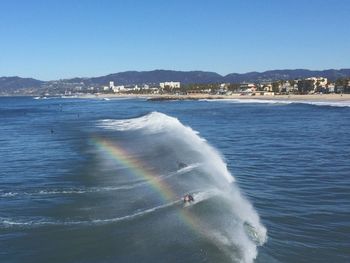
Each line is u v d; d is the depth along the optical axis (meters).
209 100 196.00
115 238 14.60
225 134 49.44
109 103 197.38
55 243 14.74
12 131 62.66
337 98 162.62
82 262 13.14
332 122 65.81
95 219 16.88
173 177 22.56
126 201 19.11
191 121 71.00
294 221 16.28
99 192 21.33
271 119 73.62
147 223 15.66
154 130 48.00
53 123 76.81
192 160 26.92
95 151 36.19
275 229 15.21
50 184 24.03
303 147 37.84
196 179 21.70
